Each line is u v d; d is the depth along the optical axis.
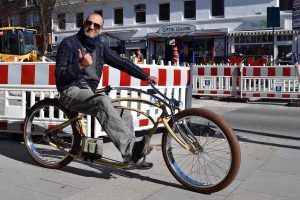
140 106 6.59
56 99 4.84
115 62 4.58
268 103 14.34
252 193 4.16
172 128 4.25
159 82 7.07
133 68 4.48
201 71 15.57
